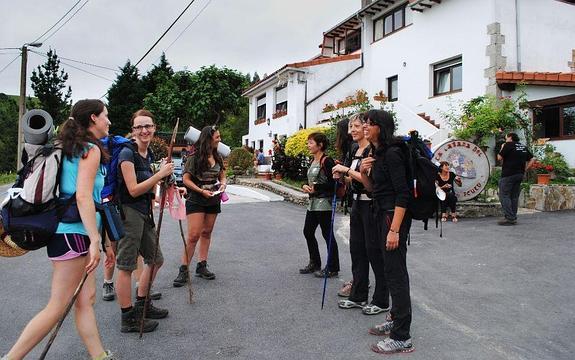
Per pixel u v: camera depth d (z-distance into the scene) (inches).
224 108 1285.7
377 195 147.0
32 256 273.9
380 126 144.4
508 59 535.5
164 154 740.0
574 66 581.9
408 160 141.3
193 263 255.6
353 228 179.9
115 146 155.3
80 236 115.1
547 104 477.7
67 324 165.5
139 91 1660.9
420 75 659.4
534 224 354.3
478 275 224.4
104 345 146.1
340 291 195.3
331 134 546.3
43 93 1788.9
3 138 2103.8
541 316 170.1
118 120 1616.6
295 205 510.9
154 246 161.9
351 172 166.2
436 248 282.4
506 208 356.5
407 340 140.9
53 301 113.6
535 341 147.8
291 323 165.2
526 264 241.8
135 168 158.4
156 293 192.5
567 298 189.5
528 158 354.6
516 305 182.1
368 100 725.3
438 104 620.4
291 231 353.4
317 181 222.7
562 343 146.0
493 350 141.1
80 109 123.6
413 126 612.1
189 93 1243.2
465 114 524.7
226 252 282.7
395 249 141.2
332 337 152.4
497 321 165.5
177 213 192.9
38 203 109.7
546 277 218.8
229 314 174.6
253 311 177.9
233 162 827.4
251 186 689.6
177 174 673.6
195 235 209.8
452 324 163.0
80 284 110.6
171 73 1743.4
